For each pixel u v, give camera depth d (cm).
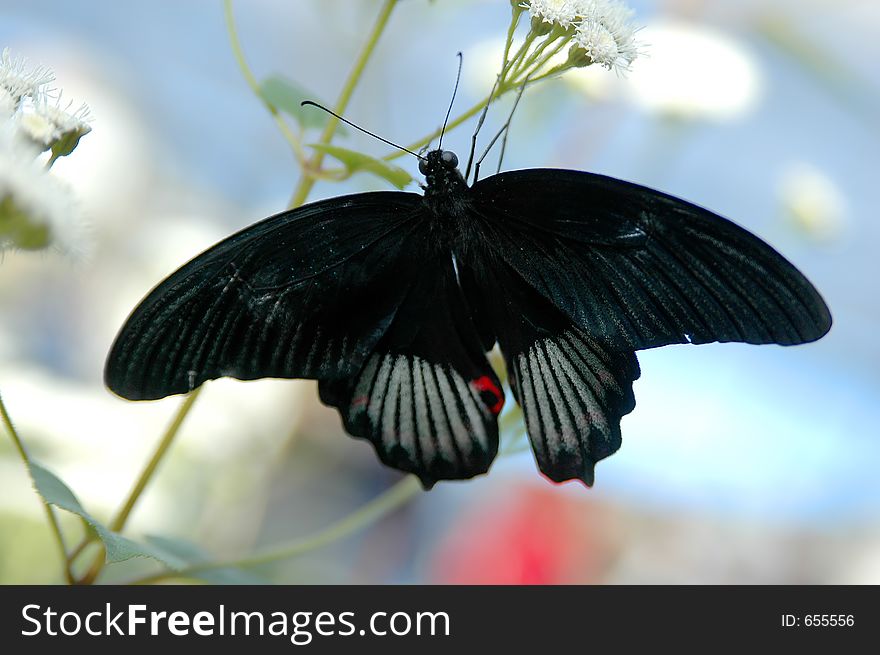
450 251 62
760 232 95
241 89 95
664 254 60
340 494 100
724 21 83
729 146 93
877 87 86
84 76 90
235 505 77
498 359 66
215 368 60
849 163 95
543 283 61
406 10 78
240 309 60
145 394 59
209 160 94
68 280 88
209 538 77
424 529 101
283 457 86
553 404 61
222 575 65
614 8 63
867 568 100
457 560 81
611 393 61
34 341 87
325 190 71
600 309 60
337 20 78
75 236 59
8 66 61
